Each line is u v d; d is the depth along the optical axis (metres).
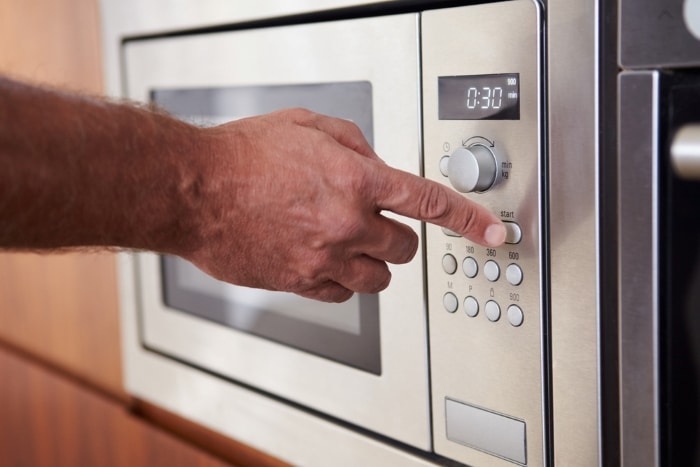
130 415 0.88
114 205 0.47
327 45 0.61
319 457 0.68
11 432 1.06
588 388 0.48
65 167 0.45
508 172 0.50
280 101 0.67
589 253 0.47
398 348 0.60
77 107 0.46
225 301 0.77
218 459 0.77
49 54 0.93
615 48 0.45
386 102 0.57
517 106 0.49
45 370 0.99
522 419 0.52
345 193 0.48
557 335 0.49
